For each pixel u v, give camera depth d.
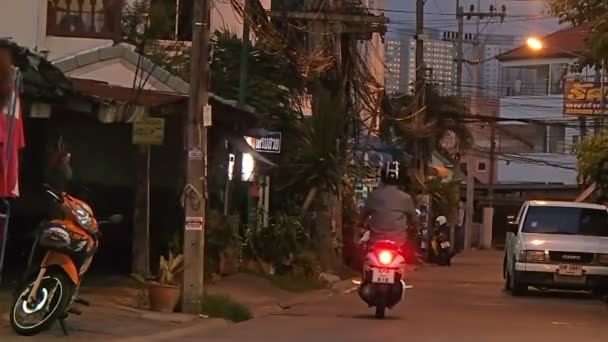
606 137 26.42
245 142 20.95
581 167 26.58
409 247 15.98
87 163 19.22
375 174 28.05
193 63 14.34
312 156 24.38
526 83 64.88
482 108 65.62
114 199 19.73
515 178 68.44
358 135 26.91
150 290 14.38
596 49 16.23
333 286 22.55
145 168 17.56
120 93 16.39
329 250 25.39
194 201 14.38
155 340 11.98
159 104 15.77
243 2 23.08
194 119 14.38
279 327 13.87
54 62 18.80
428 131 40.25
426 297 20.45
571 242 21.12
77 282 11.43
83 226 11.37
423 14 40.75
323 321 14.79
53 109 15.19
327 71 25.31
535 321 15.66
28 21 19.92
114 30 20.25
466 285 25.08
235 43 25.02
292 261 21.69
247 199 23.53
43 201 18.23
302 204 25.08
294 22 25.50
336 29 25.39
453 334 13.37
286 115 24.91
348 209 28.42
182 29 25.80
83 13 20.19
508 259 22.80
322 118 24.59
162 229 19.56
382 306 15.16
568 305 19.30
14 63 13.02
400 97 42.00
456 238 53.91
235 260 19.92
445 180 51.75
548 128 65.56
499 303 19.34
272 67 24.86
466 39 54.78
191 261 14.35
